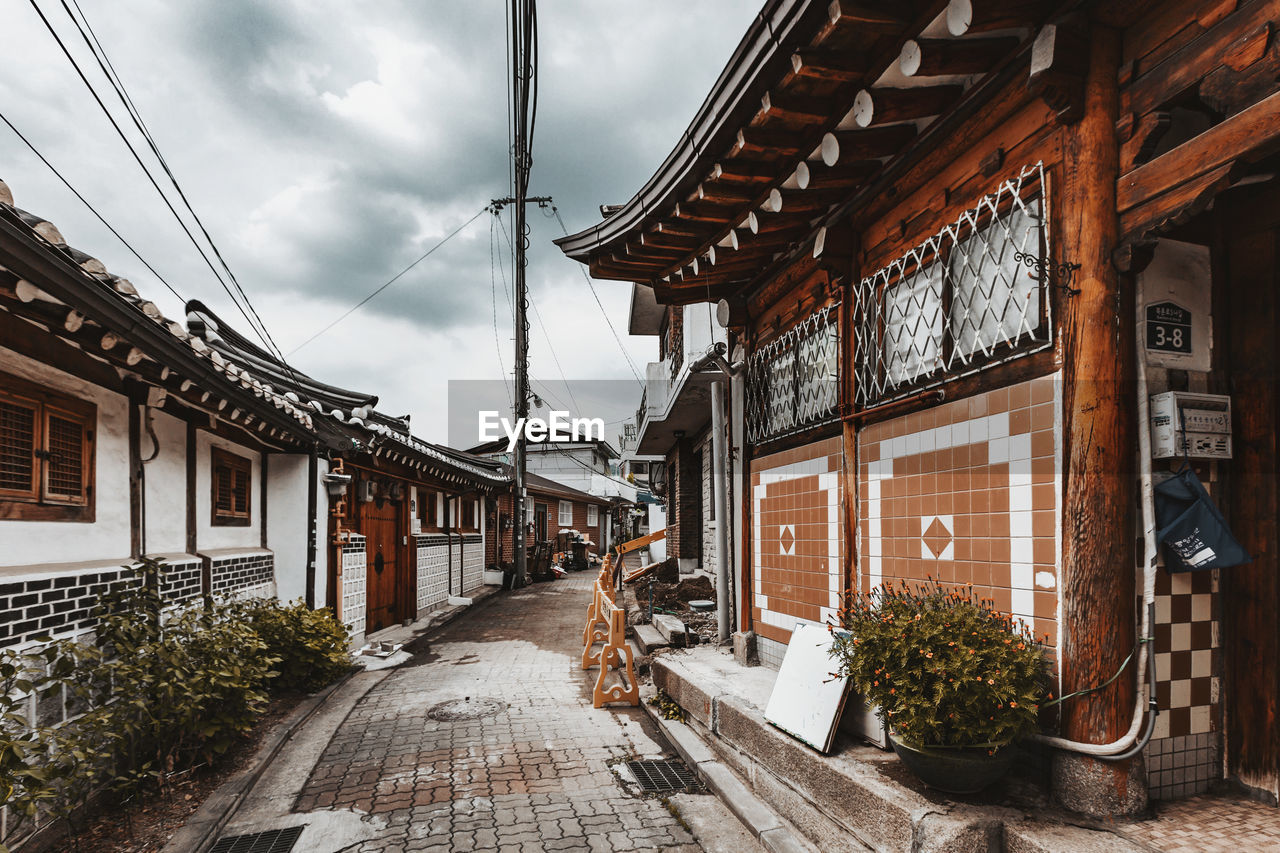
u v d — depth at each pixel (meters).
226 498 6.30
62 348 3.76
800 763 3.38
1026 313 2.80
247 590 6.44
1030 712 2.45
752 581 5.75
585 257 5.20
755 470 5.75
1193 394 2.53
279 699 5.86
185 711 3.85
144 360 3.92
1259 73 2.01
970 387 3.14
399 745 4.88
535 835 3.48
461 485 13.88
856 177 3.76
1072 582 2.52
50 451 3.69
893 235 3.79
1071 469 2.53
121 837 3.35
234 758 4.41
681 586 10.05
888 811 2.69
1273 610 2.56
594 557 29.91
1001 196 2.96
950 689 2.51
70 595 3.63
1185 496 2.46
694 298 6.10
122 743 3.68
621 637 6.05
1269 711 2.55
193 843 3.28
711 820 3.63
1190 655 2.62
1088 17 2.48
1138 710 2.42
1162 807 2.52
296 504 7.23
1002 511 2.93
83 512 3.98
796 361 5.01
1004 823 2.45
